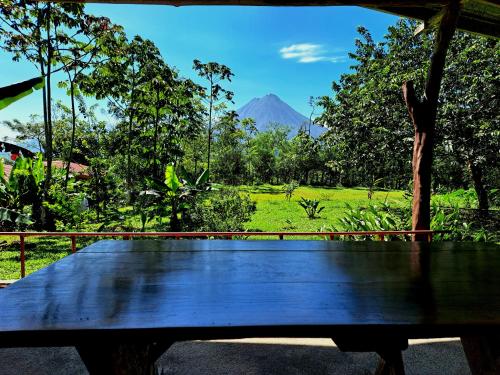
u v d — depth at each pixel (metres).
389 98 12.53
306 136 17.91
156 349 2.00
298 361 2.74
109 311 1.40
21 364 2.69
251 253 2.53
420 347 2.96
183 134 29.75
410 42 13.17
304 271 2.04
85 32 14.77
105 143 25.55
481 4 3.82
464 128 11.31
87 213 13.87
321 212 17.69
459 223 8.77
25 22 13.44
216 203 11.59
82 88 17.36
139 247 2.73
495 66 10.32
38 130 33.53
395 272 2.03
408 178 14.69
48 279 1.85
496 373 1.87
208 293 1.63
